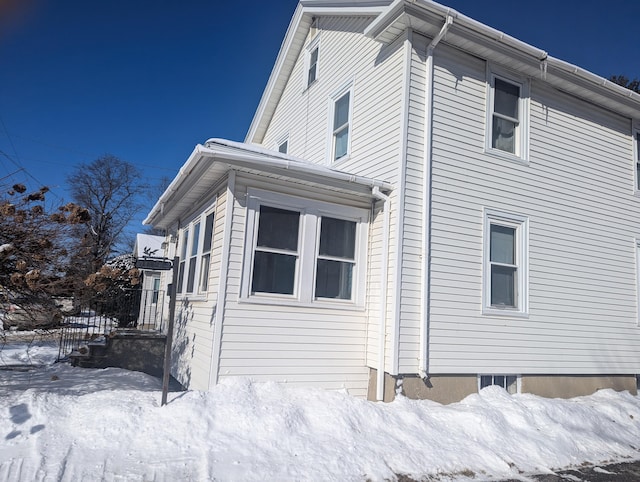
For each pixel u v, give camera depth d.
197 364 6.91
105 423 4.82
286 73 12.87
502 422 6.27
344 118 9.49
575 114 9.32
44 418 4.86
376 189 7.14
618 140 9.95
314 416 5.57
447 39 7.65
